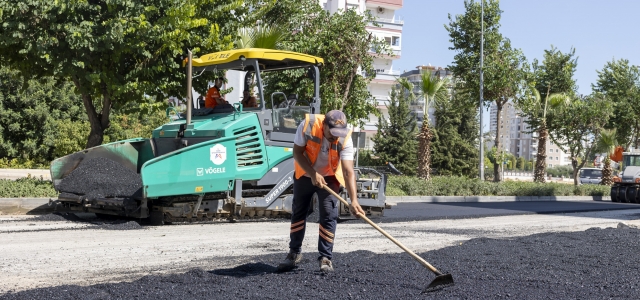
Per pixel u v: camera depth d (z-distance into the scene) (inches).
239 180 401.4
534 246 303.7
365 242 338.6
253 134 412.5
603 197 1216.8
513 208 697.6
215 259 267.6
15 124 1400.1
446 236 382.9
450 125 1924.2
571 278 222.2
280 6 748.6
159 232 354.0
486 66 1134.4
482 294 193.2
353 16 766.5
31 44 473.4
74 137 1360.7
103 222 389.1
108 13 503.2
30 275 224.1
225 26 582.2
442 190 899.4
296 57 428.5
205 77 545.6
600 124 1405.0
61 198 411.8
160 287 193.8
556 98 1317.7
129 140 438.9
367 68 789.9
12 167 1368.1
